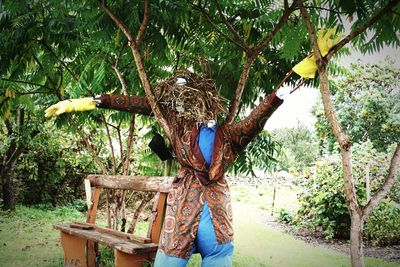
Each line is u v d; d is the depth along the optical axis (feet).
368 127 29.73
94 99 9.21
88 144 17.11
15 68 15.97
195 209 8.21
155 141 9.64
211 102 8.77
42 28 14.55
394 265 18.19
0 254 17.20
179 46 15.05
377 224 23.13
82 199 34.19
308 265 17.48
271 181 44.60
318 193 25.61
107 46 14.28
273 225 27.27
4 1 12.67
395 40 9.48
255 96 16.20
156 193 12.35
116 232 12.53
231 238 8.30
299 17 11.50
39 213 28.48
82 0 12.61
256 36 13.67
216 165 8.36
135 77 15.89
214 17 13.82
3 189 28.43
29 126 26.61
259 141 17.78
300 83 8.30
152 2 11.77
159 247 8.45
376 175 24.90
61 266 15.29
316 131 32.45
